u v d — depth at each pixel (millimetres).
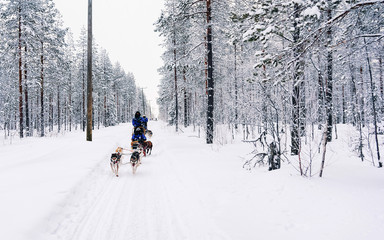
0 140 20547
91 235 3799
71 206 4859
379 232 3031
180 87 27391
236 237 3309
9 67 24828
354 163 6699
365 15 5105
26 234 3373
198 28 18578
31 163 8477
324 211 3783
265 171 6543
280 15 5320
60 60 29469
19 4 23203
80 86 42250
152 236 3744
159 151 12406
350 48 5496
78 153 10727
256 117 7805
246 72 10039
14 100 30531
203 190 5387
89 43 15000
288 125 8000
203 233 3631
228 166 7598
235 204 4473
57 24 33969
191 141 15445
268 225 3580
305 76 6559
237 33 7320
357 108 10133
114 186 6488
